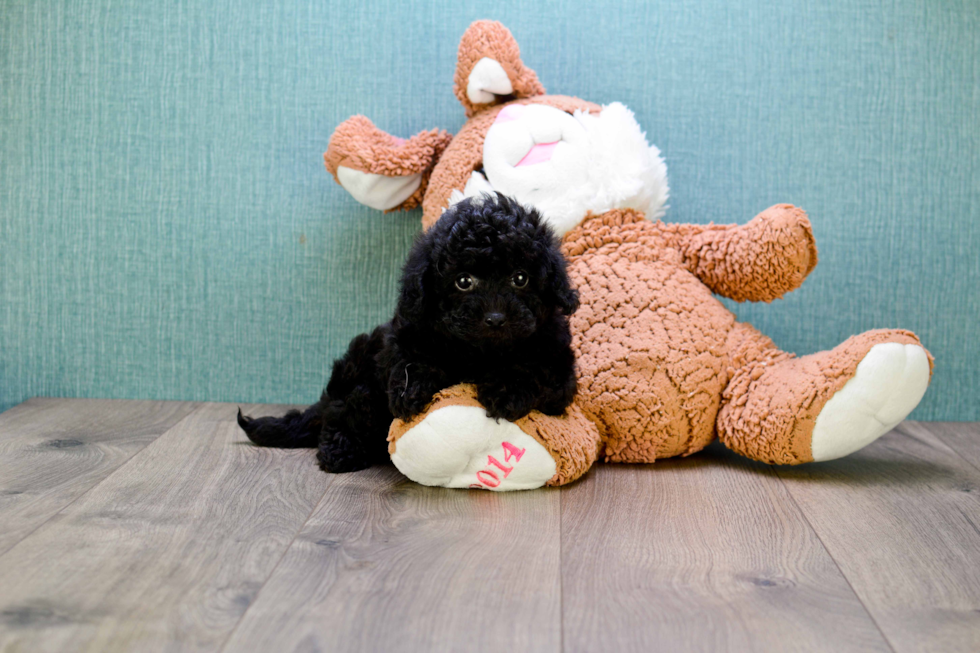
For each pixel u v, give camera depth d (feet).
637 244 4.54
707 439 4.42
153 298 5.61
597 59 5.30
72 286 5.62
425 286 3.62
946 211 5.29
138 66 5.42
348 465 4.19
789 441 4.11
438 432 3.70
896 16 5.19
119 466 4.24
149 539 3.28
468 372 3.81
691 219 5.39
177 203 5.52
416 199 5.26
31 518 3.48
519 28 5.29
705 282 4.71
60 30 5.40
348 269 5.51
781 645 2.56
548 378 3.78
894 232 5.32
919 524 3.56
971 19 5.16
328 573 2.99
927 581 3.00
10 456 4.38
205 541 3.27
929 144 5.26
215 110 5.43
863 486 4.07
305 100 5.40
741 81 5.28
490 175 4.54
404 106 5.39
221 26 5.37
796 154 5.31
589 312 4.36
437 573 3.00
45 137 5.50
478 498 3.82
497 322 3.41
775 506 3.76
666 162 5.35
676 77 5.30
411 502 3.75
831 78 5.25
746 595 2.87
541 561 3.12
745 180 5.34
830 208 5.33
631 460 4.36
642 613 2.73
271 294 5.56
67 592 2.81
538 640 2.57
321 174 5.46
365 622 2.65
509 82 4.78
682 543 3.32
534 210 3.74
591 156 4.53
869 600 2.85
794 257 4.33
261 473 4.15
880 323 5.38
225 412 5.40
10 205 5.56
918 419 5.44
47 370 5.70
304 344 5.59
